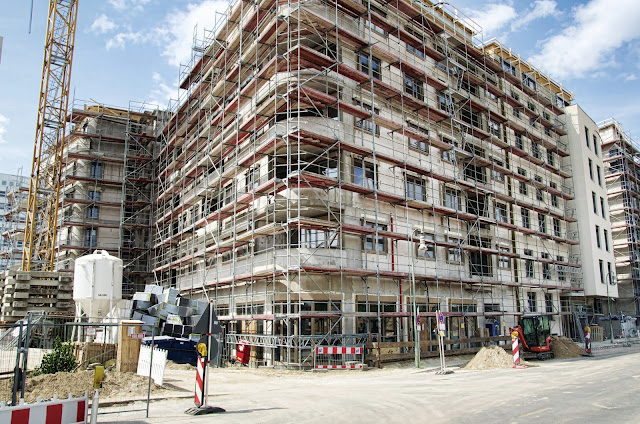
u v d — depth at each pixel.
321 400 13.45
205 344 11.87
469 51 36.56
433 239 30.44
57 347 16.94
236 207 28.75
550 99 49.34
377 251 24.58
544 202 43.09
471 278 31.81
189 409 11.51
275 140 23.73
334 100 24.72
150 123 47.94
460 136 34.81
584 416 10.21
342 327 24.55
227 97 33.88
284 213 25.78
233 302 26.31
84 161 44.62
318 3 27.06
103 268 25.00
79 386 13.55
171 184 41.28
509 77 40.38
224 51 31.73
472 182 33.31
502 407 11.50
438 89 33.38
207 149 32.44
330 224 23.39
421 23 33.59
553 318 40.72
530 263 39.38
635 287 55.66
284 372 21.70
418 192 30.44
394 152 29.06
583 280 45.34
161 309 25.36
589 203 46.72
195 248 35.94
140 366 15.91
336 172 25.83
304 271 22.91
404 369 22.86
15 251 50.91
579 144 47.66
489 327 34.03
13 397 9.48
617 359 26.23
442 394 14.14
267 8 27.89
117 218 44.81
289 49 24.25
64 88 44.62
